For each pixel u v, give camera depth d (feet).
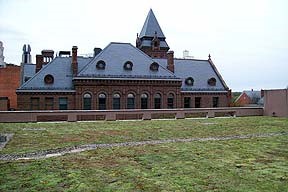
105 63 143.95
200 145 51.93
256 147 49.37
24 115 103.35
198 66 174.81
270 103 133.18
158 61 170.09
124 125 91.20
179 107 153.17
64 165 36.11
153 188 26.81
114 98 142.00
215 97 164.76
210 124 94.07
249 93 273.75
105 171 33.04
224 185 27.63
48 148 49.29
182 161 38.24
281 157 40.60
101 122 103.04
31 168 34.47
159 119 118.01
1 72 178.60
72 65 143.13
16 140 58.44
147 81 146.41
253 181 28.89
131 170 33.50
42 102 134.51
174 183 28.30
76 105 136.36
